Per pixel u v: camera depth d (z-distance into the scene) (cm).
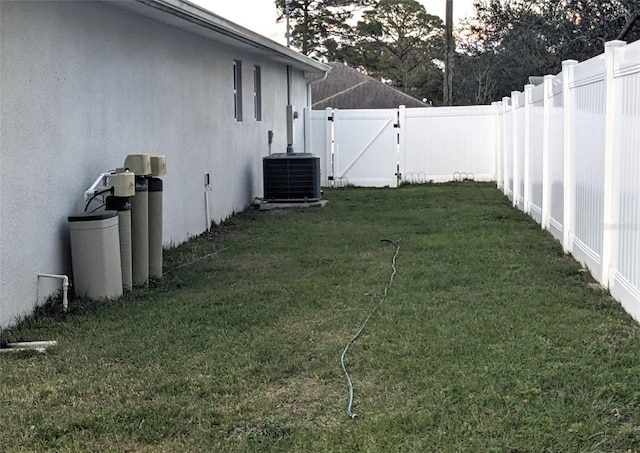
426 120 1886
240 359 482
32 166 604
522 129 1253
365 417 387
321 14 4831
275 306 617
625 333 506
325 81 3103
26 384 450
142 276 721
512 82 2692
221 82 1190
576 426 357
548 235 966
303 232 1056
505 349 475
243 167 1334
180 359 488
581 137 752
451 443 349
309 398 418
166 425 384
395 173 1889
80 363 487
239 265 823
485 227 1059
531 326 527
